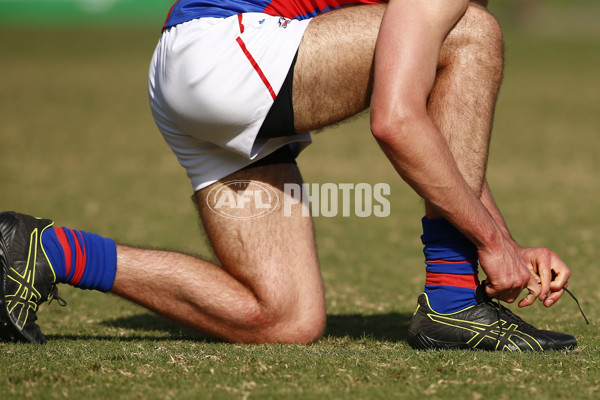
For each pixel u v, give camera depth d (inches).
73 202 878.4
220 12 312.8
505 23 6879.9
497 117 1782.7
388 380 253.4
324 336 355.6
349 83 311.0
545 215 826.8
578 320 394.6
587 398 236.4
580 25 6648.6
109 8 6515.8
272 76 307.0
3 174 1067.3
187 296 322.7
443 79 304.8
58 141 1405.0
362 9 319.3
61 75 2696.9
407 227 773.9
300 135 344.8
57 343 316.5
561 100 2102.6
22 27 5521.7
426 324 310.8
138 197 927.0
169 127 339.9
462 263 307.3
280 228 336.5
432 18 287.4
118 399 233.5
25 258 307.1
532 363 276.5
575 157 1273.4
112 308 434.0
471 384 249.0
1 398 233.9
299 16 327.3
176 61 315.3
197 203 347.6
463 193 284.2
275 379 254.8
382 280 536.4
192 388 244.4
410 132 277.3
